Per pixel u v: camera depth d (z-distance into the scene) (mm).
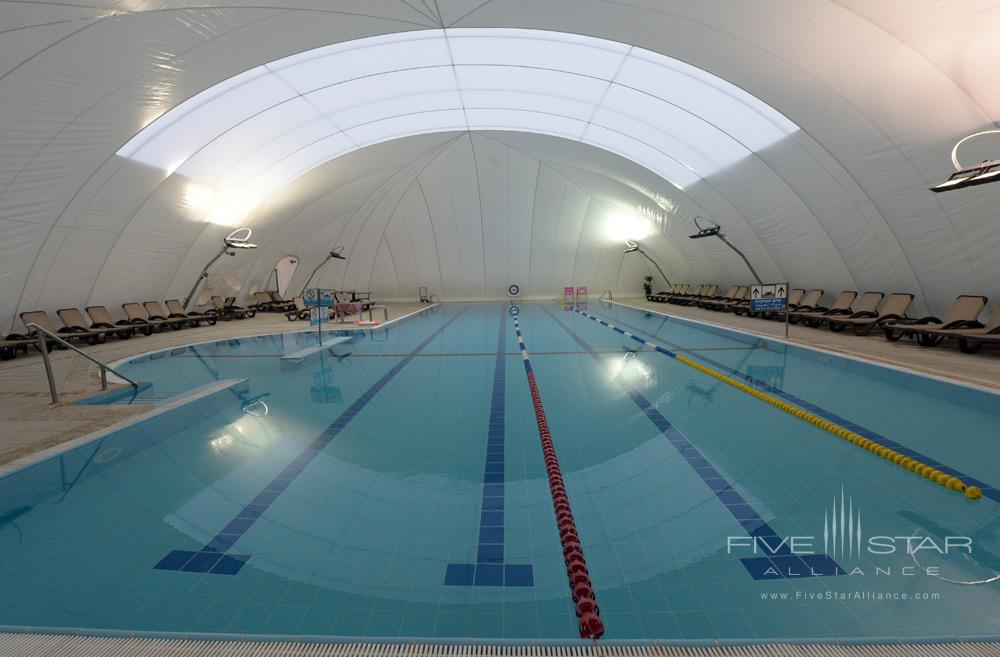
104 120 9297
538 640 2336
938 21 6383
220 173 14094
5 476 4352
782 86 8852
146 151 11180
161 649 2242
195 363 10117
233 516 3777
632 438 5328
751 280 18594
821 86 8391
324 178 18594
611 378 8250
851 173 10133
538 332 14539
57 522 3715
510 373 8766
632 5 7945
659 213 20828
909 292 11422
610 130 15078
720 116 11398
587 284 30016
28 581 2980
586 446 5129
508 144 19922
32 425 5711
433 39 10305
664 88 11273
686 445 5098
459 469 4641
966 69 6852
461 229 26391
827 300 14570
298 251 24391
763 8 7195
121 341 13711
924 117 7902
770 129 10750
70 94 8281
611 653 2236
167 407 6465
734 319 16234
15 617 2645
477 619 2605
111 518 3770
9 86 7625
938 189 7000
